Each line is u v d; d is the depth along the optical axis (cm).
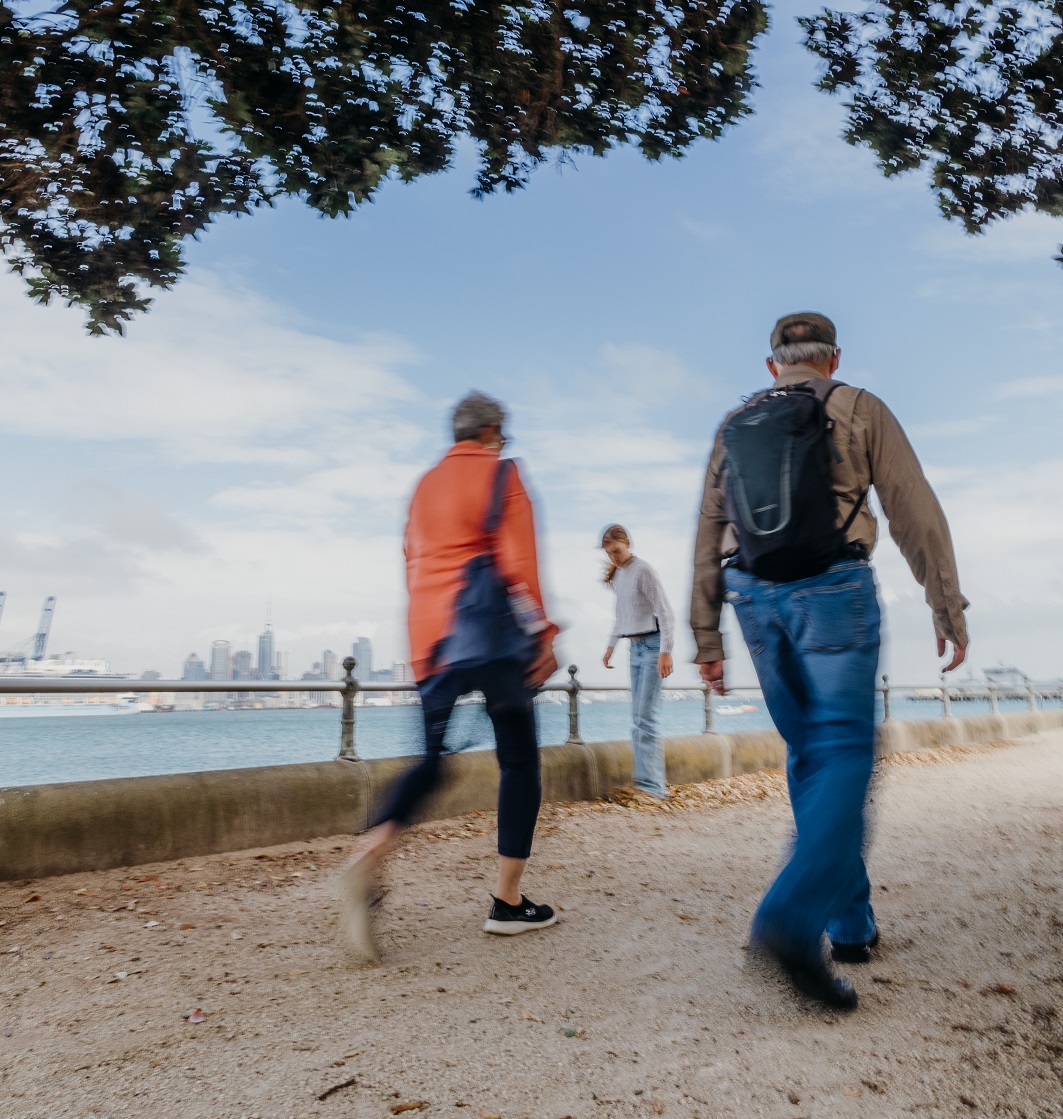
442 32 562
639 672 689
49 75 504
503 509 288
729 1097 194
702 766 785
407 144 600
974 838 534
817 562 236
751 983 270
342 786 497
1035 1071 205
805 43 639
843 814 217
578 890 399
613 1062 212
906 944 310
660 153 651
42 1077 203
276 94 551
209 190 568
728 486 245
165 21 504
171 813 430
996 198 673
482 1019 239
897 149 671
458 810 573
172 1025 233
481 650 278
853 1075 204
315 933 319
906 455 246
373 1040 223
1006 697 1614
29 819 387
